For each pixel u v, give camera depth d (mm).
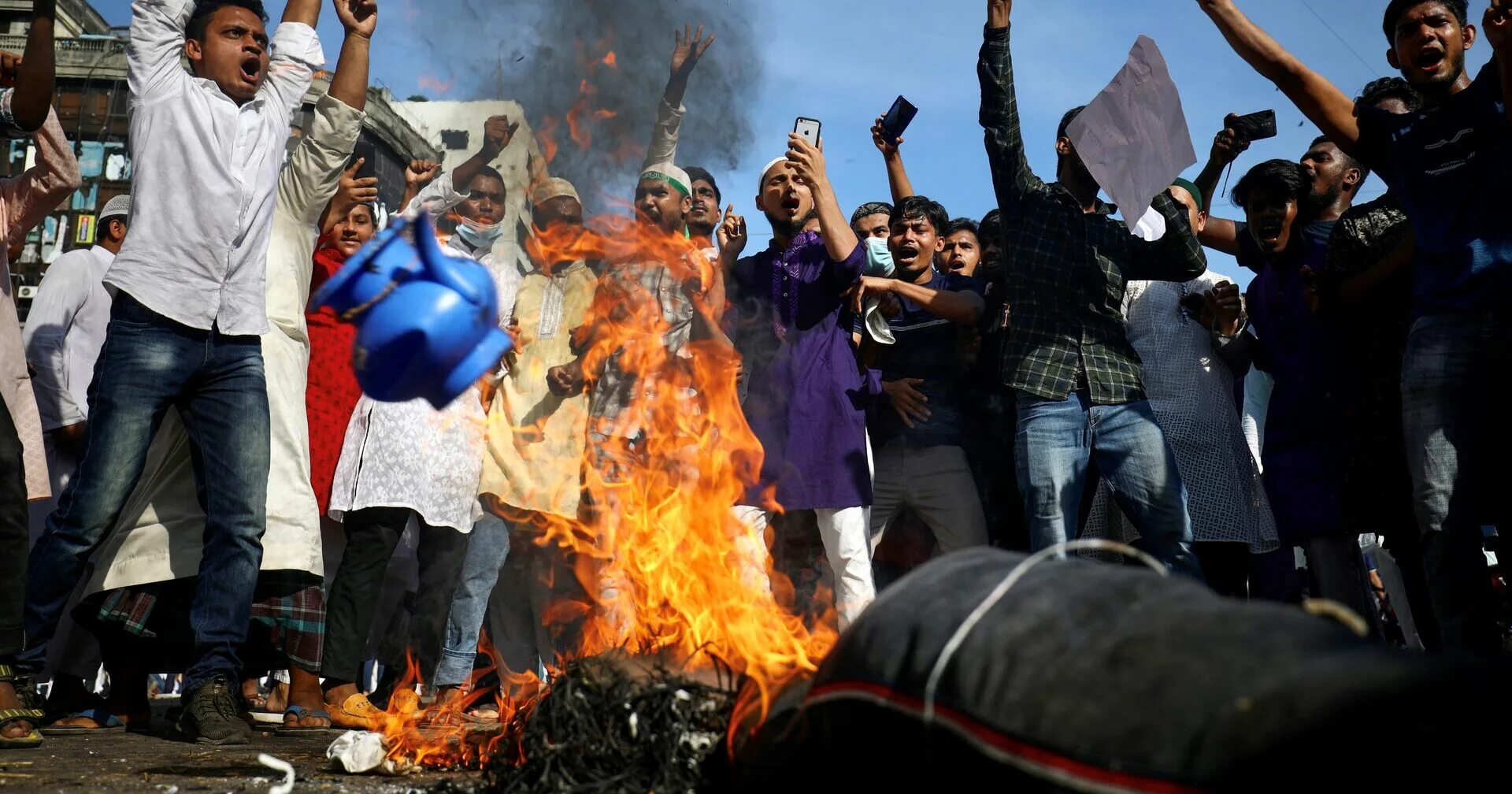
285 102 3779
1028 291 3939
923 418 4289
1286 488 4082
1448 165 3129
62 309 4824
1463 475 3004
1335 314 3766
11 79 3689
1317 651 1121
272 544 3820
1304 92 3523
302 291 4125
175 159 3455
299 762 2801
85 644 4109
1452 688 1021
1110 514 4293
